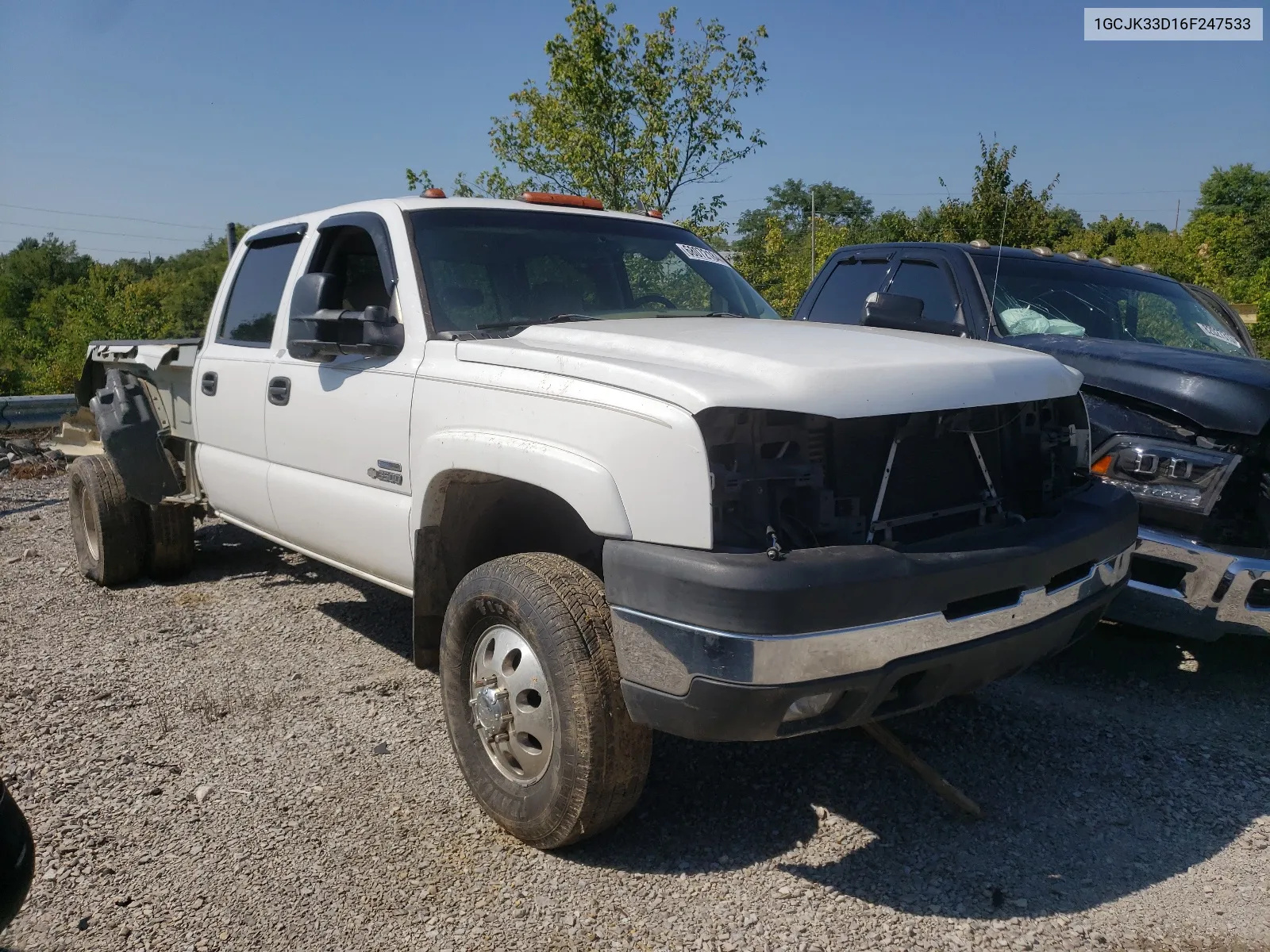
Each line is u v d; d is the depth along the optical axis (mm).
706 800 3568
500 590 3160
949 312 5707
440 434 3564
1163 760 3896
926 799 3580
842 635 2637
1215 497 4168
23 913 2945
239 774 3783
